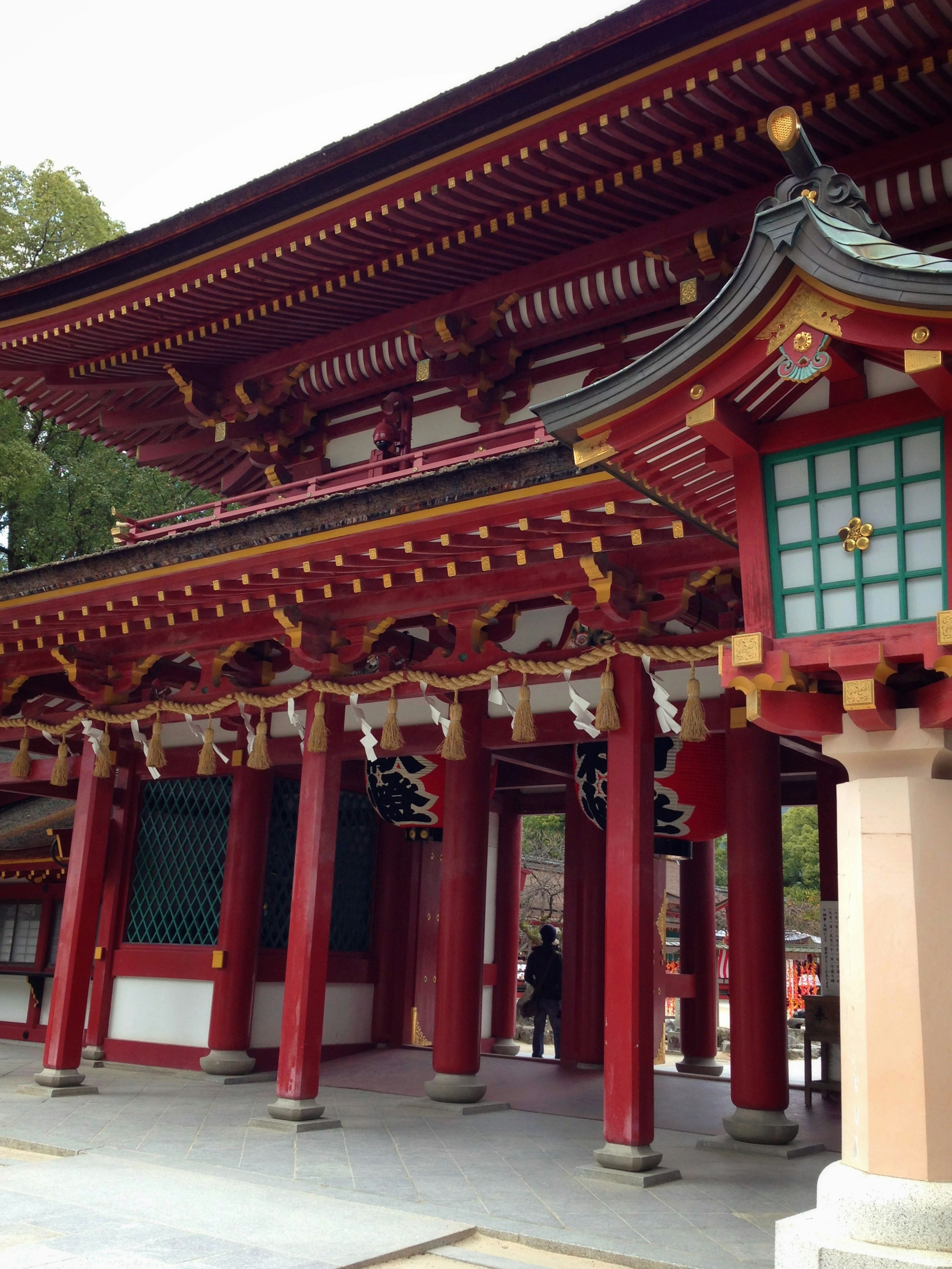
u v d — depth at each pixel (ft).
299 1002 31.01
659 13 26.14
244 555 30.45
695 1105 37.19
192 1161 25.86
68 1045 36.45
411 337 38.14
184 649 36.45
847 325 15.67
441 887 40.34
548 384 36.45
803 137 16.19
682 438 18.24
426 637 37.68
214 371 43.68
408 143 31.35
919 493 16.65
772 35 25.38
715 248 30.91
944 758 17.07
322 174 33.06
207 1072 40.19
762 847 29.89
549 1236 19.79
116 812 46.68
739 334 16.55
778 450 17.89
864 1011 16.20
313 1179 24.21
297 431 42.57
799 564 17.66
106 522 82.23
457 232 33.73
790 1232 15.94
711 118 28.17
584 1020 43.47
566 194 31.32
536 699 33.83
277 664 39.22
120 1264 17.37
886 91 26.21
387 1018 47.01
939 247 29.01
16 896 56.75
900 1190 15.15
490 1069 43.01
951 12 23.99
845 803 17.42
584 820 45.24
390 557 28.60
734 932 29.91
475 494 25.76
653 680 28.09
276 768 44.29
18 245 81.15
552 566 28.35
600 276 33.55
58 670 40.09
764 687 17.34
